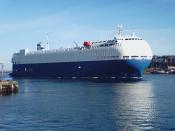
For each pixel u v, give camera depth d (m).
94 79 193.12
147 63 184.75
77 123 57.75
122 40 186.25
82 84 155.75
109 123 57.66
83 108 74.75
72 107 76.50
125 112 68.75
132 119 61.00
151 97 97.62
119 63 182.75
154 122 58.31
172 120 59.91
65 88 135.38
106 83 159.50
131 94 106.50
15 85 117.38
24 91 122.81
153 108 74.31
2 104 82.69
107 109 72.94
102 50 192.00
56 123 57.84
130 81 175.62
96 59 195.50
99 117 63.16
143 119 60.97
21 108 75.38
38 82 181.62
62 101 88.38
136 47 183.25
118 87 134.88
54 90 126.19
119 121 59.25
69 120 60.34
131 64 180.88
